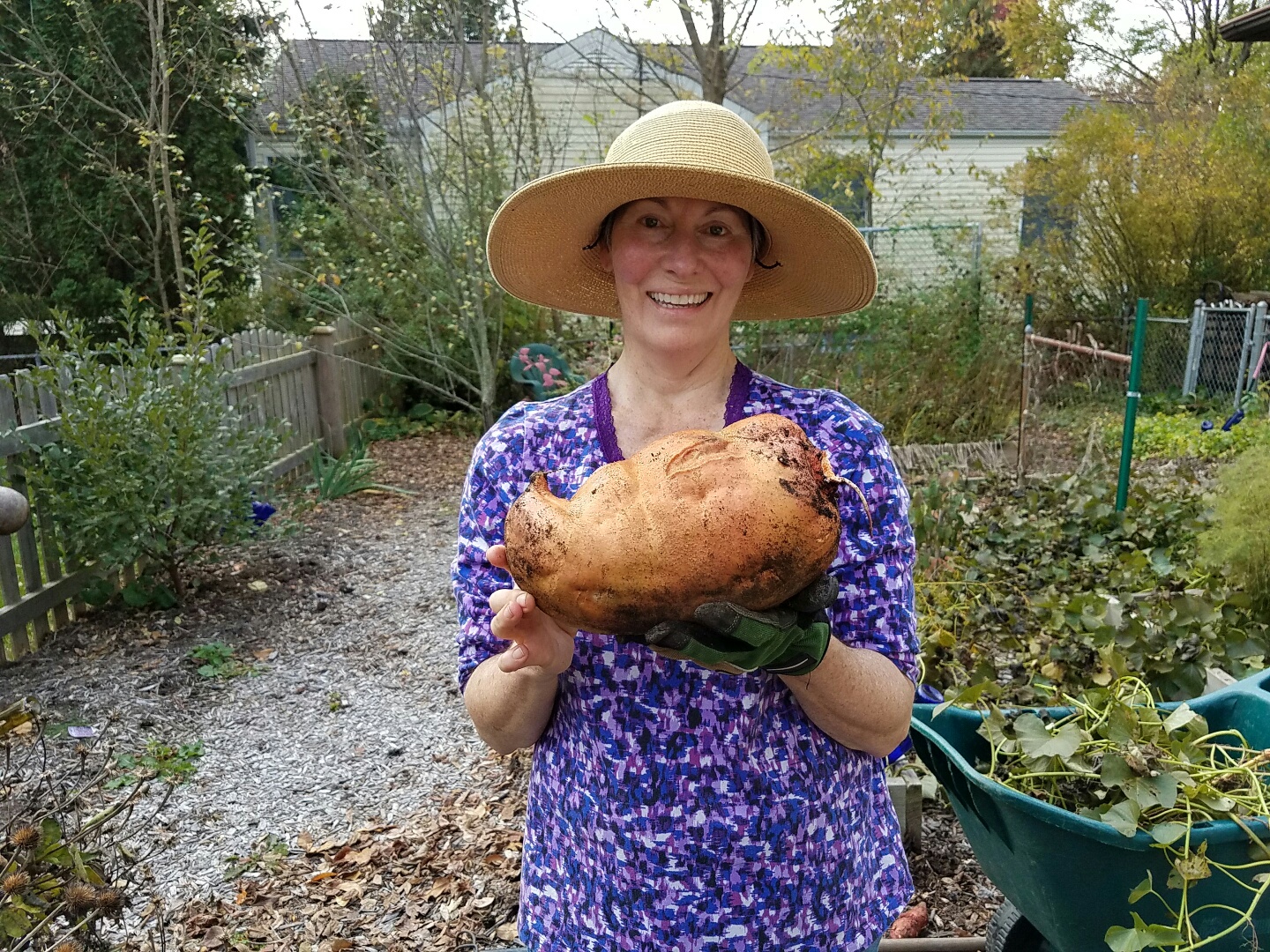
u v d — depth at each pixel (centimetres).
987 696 248
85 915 197
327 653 517
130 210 1357
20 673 475
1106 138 1363
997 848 209
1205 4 2333
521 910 171
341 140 1066
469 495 165
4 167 1360
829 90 1171
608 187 149
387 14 928
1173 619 351
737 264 155
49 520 526
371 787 388
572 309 210
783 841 151
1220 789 200
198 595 580
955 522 513
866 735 150
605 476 123
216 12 1037
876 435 157
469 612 162
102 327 1406
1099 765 206
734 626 112
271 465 724
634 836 151
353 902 315
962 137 1694
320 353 948
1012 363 1004
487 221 985
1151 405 1183
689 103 154
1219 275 1338
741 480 117
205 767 403
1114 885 189
